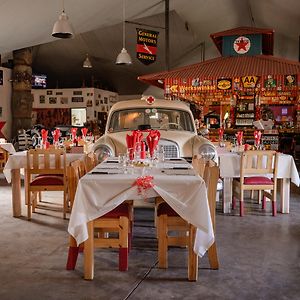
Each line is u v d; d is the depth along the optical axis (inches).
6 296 108.2
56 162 193.6
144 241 159.3
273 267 130.6
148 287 114.5
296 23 406.9
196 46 589.9
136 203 228.4
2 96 521.3
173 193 120.1
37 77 669.9
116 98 764.6
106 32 554.6
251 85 402.3
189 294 110.0
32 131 476.4
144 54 414.9
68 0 304.2
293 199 248.8
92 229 120.6
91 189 119.8
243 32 414.9
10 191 268.8
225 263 134.0
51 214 202.1
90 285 115.6
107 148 208.8
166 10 423.5
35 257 138.9
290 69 385.7
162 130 235.6
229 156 206.1
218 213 207.5
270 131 455.5
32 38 389.1
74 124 669.9
